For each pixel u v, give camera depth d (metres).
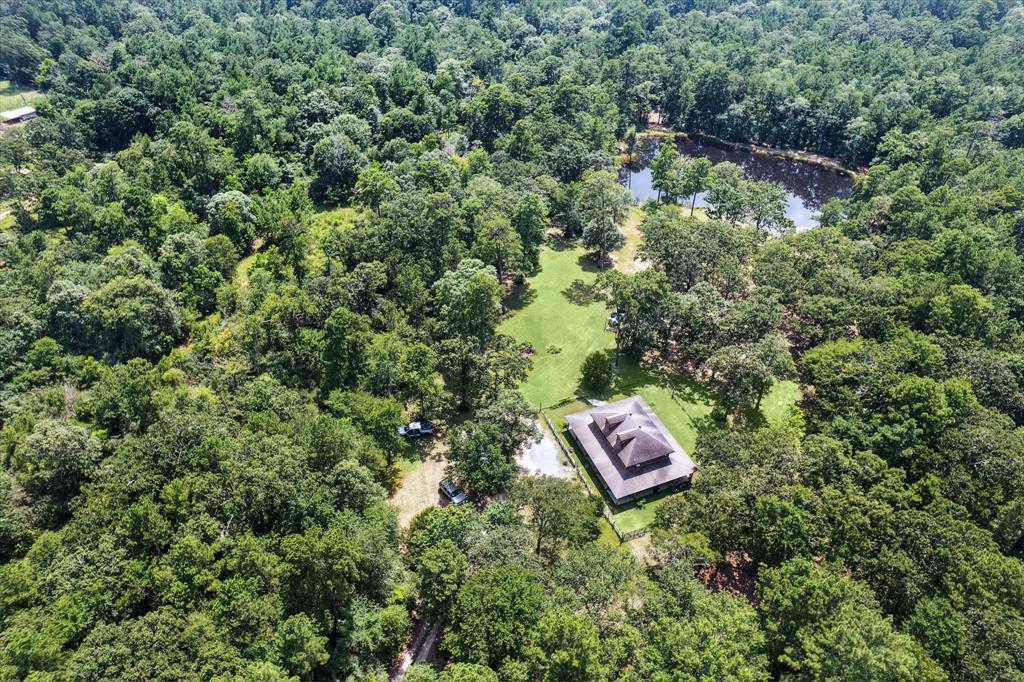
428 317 105.12
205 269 111.44
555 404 93.81
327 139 144.38
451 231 113.44
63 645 53.88
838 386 82.50
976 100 166.00
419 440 88.31
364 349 91.25
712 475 69.00
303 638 53.56
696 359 100.62
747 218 141.25
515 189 131.62
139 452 69.44
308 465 70.25
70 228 121.75
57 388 87.38
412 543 66.69
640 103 195.38
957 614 53.69
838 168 173.38
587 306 115.06
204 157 138.62
